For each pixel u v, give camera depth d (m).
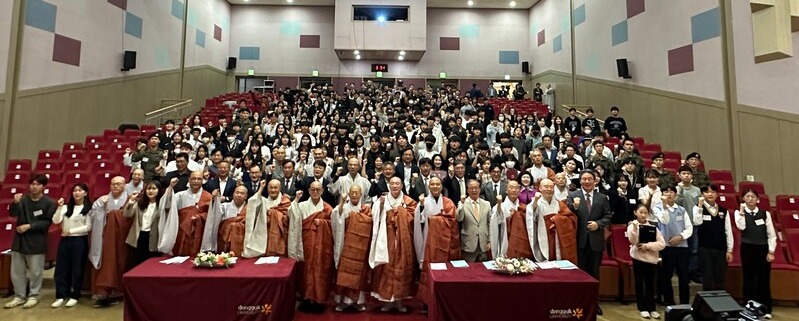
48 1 7.68
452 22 16.05
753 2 6.44
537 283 3.24
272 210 4.22
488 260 4.28
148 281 3.32
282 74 15.80
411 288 4.15
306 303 4.26
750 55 6.84
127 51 9.74
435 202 4.23
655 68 9.03
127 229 4.44
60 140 7.96
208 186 4.86
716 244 4.32
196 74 13.42
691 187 4.85
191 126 8.80
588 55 11.84
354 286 4.09
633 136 9.73
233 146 7.49
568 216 4.16
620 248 4.89
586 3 11.96
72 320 3.94
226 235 4.27
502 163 6.14
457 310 3.22
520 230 4.13
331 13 15.99
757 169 6.70
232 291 3.36
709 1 7.59
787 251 4.80
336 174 5.73
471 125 8.63
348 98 11.91
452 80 16.00
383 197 4.17
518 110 12.41
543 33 14.84
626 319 4.19
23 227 4.26
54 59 7.82
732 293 4.68
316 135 8.22
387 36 14.65
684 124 8.16
